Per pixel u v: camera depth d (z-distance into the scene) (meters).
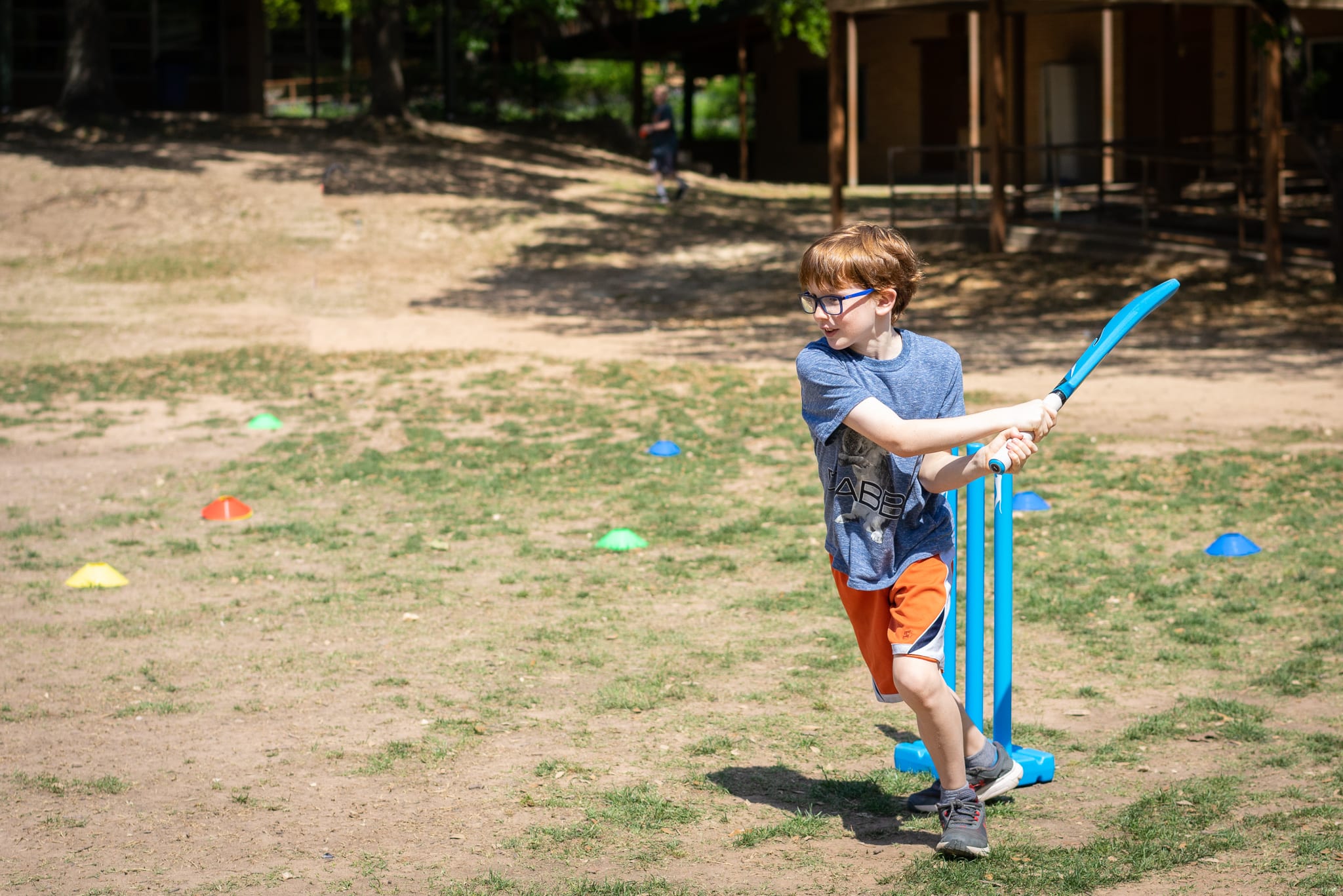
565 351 16.03
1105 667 5.37
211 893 3.50
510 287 21.48
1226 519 7.67
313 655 5.75
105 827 3.96
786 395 12.75
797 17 33.75
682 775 4.36
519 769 4.43
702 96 51.59
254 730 4.84
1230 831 3.71
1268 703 4.89
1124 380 12.91
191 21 36.72
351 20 39.72
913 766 4.35
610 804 4.10
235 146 29.75
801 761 4.49
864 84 36.75
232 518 8.43
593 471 9.62
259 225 24.72
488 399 12.82
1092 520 7.79
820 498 8.70
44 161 27.42
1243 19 24.59
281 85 39.34
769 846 3.78
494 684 5.34
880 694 3.76
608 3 40.28
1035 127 33.31
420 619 6.28
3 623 6.26
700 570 7.12
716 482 9.23
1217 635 5.70
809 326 17.86
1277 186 18.08
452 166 29.41
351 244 23.77
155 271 22.36
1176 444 9.86
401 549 7.65
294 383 13.92
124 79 36.28
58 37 35.47
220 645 5.90
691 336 17.30
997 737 4.18
